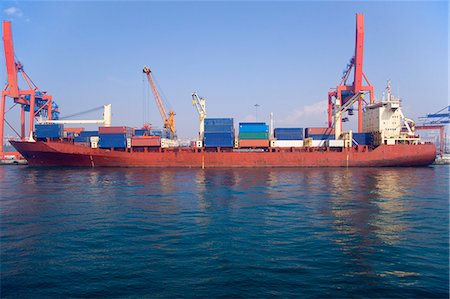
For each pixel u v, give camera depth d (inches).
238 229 776.9
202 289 461.7
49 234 731.4
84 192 1365.7
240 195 1286.9
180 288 464.4
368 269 531.2
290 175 2074.3
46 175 2087.8
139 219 880.3
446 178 1878.7
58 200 1173.7
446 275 507.5
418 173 2192.4
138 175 2090.3
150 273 515.8
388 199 1183.6
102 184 1637.6
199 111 2945.4
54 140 2871.6
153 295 444.8
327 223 832.3
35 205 1077.1
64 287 468.1
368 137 2866.6
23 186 1556.3
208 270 527.8
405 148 2659.9
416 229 773.3
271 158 2726.4
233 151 2837.1
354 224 821.9
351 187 1505.9
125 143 2738.7
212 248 636.7
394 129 2736.2
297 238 701.3
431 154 2642.7
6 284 478.3
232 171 2377.0
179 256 591.8
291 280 490.3
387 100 2760.8
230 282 483.5
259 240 687.7
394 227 791.7
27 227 792.9
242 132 2800.2
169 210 1000.2
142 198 1219.9
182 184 1638.8
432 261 565.9
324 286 471.2
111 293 450.0
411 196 1250.6
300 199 1189.1
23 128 3420.3
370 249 628.1
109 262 562.3
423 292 453.7
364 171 2348.7
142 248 635.5
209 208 1030.4
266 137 2795.3
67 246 647.1
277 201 1149.7
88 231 756.6
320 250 622.8
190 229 776.9
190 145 3085.6
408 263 556.4
